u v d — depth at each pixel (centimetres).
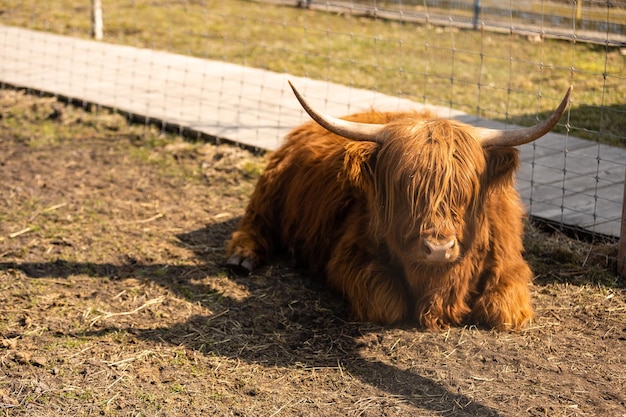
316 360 668
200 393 619
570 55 1734
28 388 621
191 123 1241
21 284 792
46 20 2138
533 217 923
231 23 2195
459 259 671
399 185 642
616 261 820
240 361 665
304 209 824
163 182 1069
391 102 1353
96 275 816
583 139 1167
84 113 1332
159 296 774
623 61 1661
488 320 712
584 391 617
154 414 593
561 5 1886
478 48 1844
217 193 1037
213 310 750
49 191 1034
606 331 711
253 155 1143
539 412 589
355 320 732
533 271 823
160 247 881
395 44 1912
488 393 614
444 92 1479
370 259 730
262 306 759
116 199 1012
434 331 707
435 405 601
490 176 670
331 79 1559
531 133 642
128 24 2138
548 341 692
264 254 852
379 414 590
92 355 670
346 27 2119
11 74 1531
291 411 596
